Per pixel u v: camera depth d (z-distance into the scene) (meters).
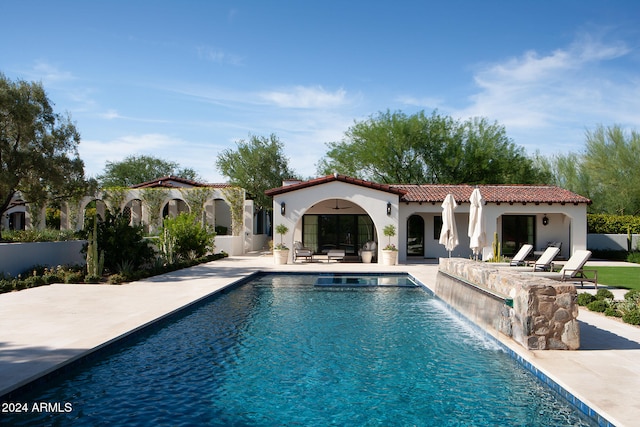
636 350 7.01
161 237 20.12
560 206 23.31
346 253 24.92
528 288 7.16
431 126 38.25
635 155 33.31
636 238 27.16
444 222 16.58
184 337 8.60
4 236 22.41
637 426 4.27
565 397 5.41
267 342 8.30
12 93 20.09
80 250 16.86
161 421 5.05
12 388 5.24
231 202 29.23
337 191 21.59
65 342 7.09
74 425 4.90
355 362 7.19
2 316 9.02
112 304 10.45
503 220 24.92
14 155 20.30
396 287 15.06
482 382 6.30
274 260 21.53
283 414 5.29
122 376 6.44
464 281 10.39
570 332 7.11
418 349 7.91
